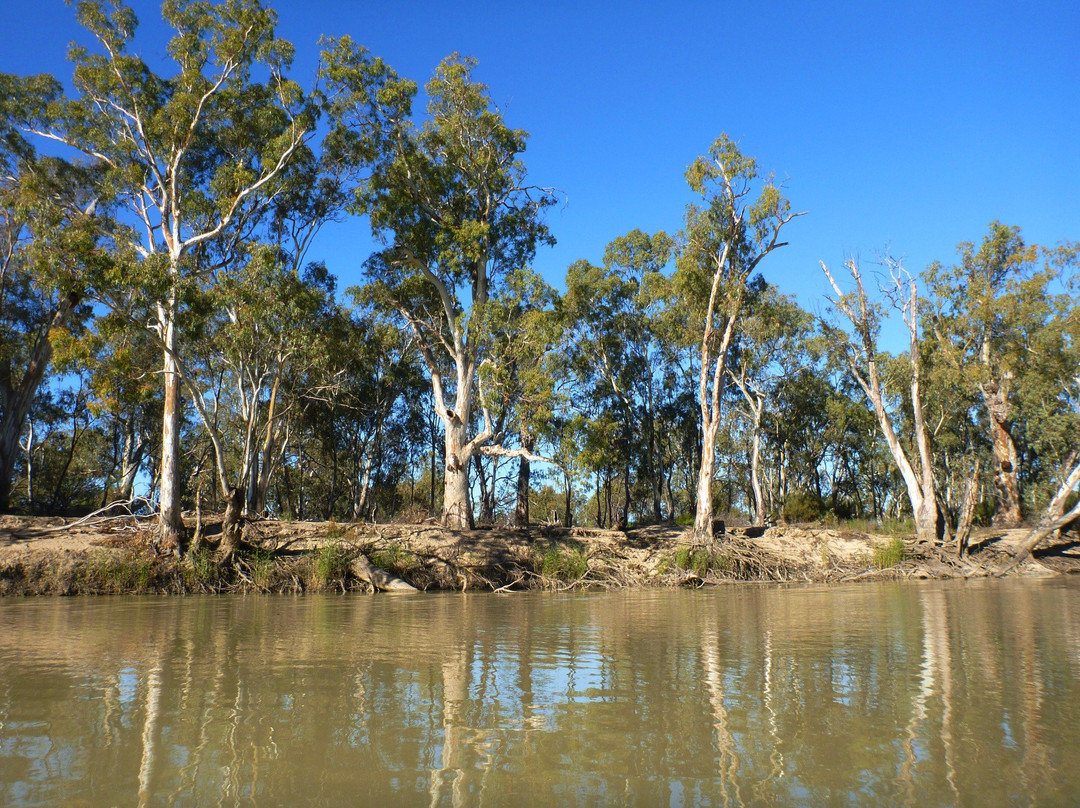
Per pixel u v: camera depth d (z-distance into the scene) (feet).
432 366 108.47
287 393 105.50
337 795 14.19
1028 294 125.29
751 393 154.20
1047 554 107.34
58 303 93.56
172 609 52.70
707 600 59.82
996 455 131.95
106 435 148.56
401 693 22.84
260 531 82.99
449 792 14.33
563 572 83.46
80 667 27.61
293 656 29.91
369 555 78.13
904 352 125.90
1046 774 15.26
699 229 109.91
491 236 111.04
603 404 146.00
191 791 14.44
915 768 15.69
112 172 80.23
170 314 66.95
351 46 96.99
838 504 178.29
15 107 81.30
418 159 102.94
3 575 66.74
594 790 14.43
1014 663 27.86
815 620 42.88
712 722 19.39
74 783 14.92
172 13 79.20
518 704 21.40
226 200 82.28
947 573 95.09
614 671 26.37
